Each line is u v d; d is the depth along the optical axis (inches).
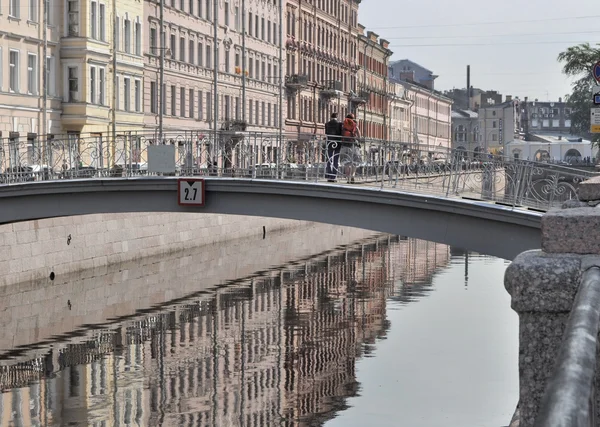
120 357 1332.4
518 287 220.7
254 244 2999.5
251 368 1275.8
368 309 1795.0
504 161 1229.7
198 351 1385.3
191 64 3641.7
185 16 3607.3
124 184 1464.1
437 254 2938.0
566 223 224.4
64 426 974.4
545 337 222.8
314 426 968.3
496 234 1228.5
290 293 1993.1
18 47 2603.3
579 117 6584.6
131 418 1015.0
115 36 2906.0
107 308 1715.1
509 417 1005.8
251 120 4318.4
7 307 1658.5
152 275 2146.9
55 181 1488.7
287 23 4847.4
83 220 2071.9
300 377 1219.9
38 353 1342.3
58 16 2797.7
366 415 1019.9
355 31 6161.4
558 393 120.5
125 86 3117.6
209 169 1454.2
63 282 1940.2
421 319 1672.0
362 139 1355.8
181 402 1085.1
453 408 1039.6
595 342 139.9
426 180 1290.6
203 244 2731.3
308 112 5137.8
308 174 1392.7
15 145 1631.4
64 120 2797.7
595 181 677.9
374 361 1317.7
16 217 1517.0
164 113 3427.7
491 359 1325.0
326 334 1530.5
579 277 216.8
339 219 1348.4
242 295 1943.9
